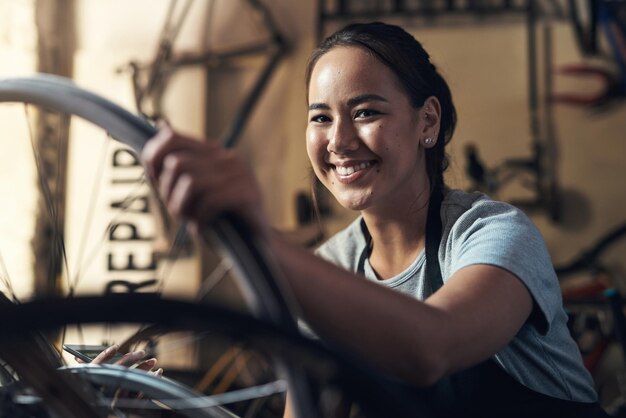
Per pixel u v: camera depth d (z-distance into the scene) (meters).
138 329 1.42
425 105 1.73
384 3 6.63
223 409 1.38
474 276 1.30
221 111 6.73
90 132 6.23
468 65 6.51
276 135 6.66
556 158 6.37
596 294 5.32
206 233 0.91
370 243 1.84
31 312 0.85
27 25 6.58
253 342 0.87
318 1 6.70
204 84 6.69
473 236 1.49
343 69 1.67
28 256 6.03
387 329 1.05
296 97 6.67
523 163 6.37
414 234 1.74
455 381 1.56
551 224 6.34
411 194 1.71
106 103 1.05
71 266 6.00
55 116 6.20
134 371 1.33
